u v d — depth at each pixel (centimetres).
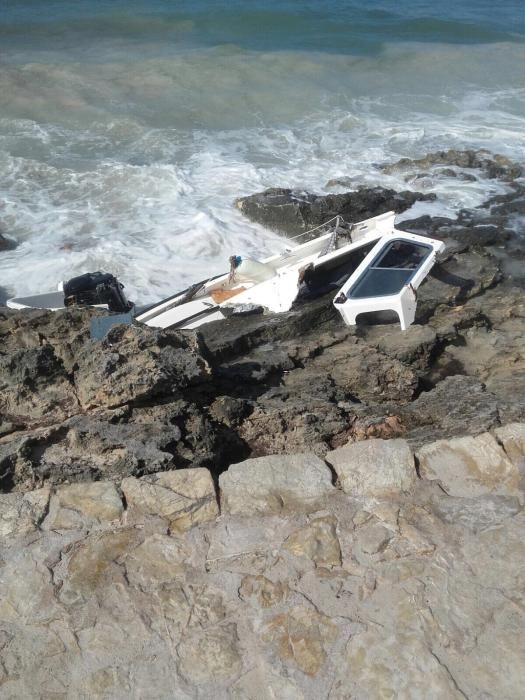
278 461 502
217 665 391
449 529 452
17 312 838
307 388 781
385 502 471
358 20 3166
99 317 799
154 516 471
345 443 653
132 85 2256
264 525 461
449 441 512
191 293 1122
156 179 1647
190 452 579
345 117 2109
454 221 1438
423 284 1127
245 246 1413
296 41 2870
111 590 429
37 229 1455
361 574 429
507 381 792
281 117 2111
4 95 2127
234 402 659
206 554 446
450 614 406
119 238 1421
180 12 3111
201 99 2189
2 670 392
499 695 369
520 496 471
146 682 385
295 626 405
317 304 1037
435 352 945
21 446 536
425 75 2514
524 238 1381
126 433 566
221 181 1672
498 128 2038
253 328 983
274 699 375
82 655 398
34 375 632
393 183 1669
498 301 1095
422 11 3375
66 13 3077
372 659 388
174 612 416
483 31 3072
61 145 1859
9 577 436
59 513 475
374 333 977
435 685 375
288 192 1549
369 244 1105
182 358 628
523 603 409
